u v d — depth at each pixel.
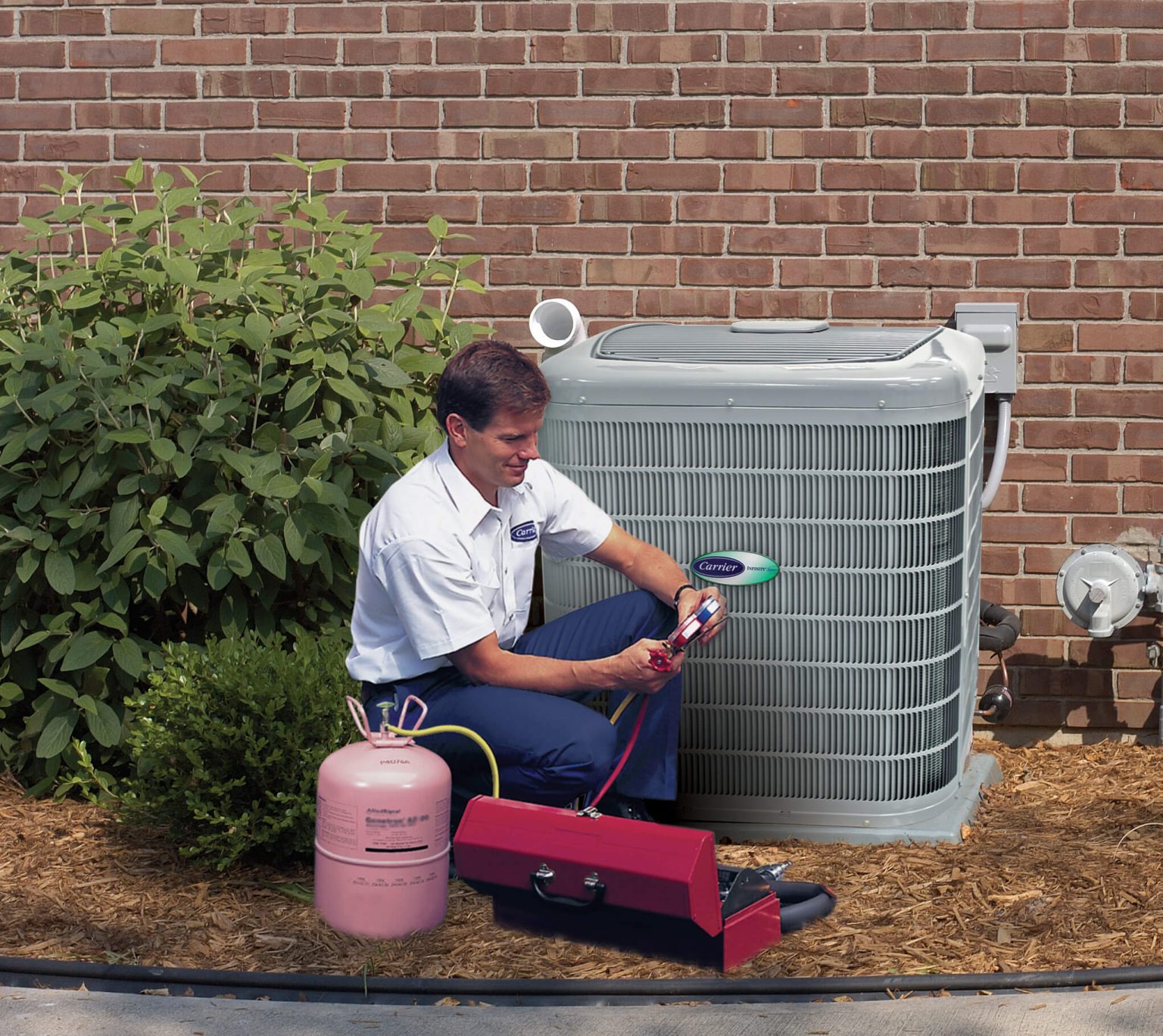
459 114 5.05
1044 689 4.99
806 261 4.96
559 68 5.00
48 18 5.16
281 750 3.59
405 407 4.48
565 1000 2.93
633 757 3.69
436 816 3.18
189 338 4.47
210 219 5.15
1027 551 4.96
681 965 3.11
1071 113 4.82
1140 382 4.87
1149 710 4.94
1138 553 4.92
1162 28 4.75
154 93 5.16
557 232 5.05
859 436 3.68
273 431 4.20
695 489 3.79
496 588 3.54
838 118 4.90
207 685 3.72
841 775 3.90
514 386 3.29
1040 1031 2.72
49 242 5.19
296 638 4.17
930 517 3.74
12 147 5.20
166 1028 2.77
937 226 4.90
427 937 3.23
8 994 2.92
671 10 4.93
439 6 5.02
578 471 3.85
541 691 3.44
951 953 3.18
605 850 3.01
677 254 5.02
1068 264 4.86
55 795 4.22
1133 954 3.15
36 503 4.14
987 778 4.46
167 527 4.23
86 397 4.13
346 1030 2.76
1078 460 4.91
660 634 3.69
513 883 3.13
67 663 3.98
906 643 3.80
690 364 3.79
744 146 4.95
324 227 4.69
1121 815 4.16
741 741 3.92
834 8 4.86
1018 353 4.91
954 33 4.83
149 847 3.84
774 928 3.22
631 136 4.99
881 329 4.37
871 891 3.55
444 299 5.12
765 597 3.82
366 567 3.47
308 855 3.76
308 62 5.09
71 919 3.38
